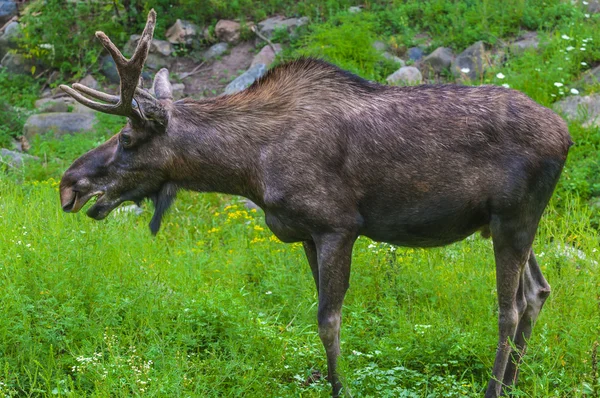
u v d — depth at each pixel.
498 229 12.49
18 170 24.16
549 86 24.89
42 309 13.73
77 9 31.64
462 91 12.73
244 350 13.98
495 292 15.98
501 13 29.19
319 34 28.50
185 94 29.22
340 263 12.56
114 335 13.46
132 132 12.95
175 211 21.66
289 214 12.59
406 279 16.55
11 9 33.91
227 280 17.02
